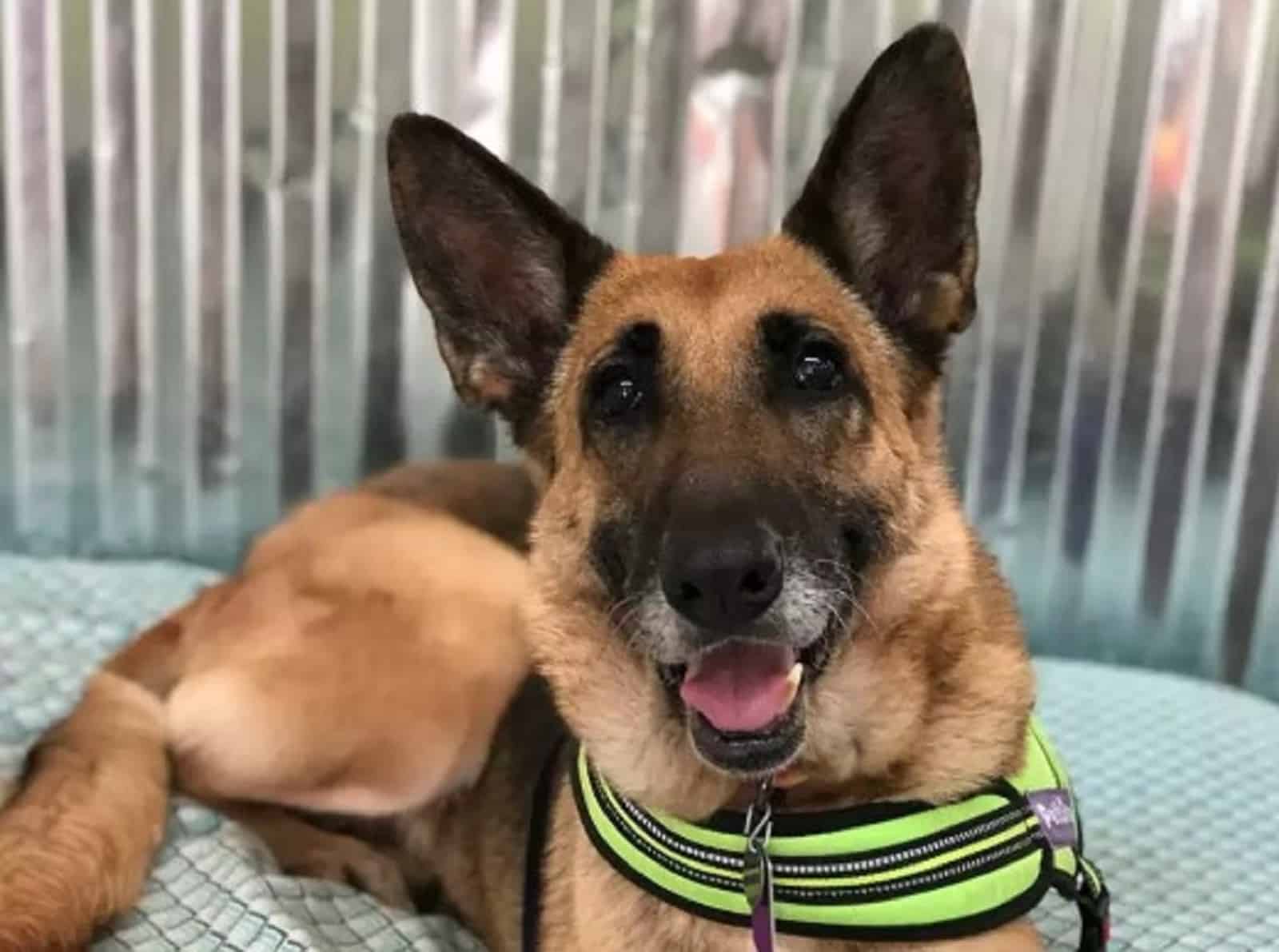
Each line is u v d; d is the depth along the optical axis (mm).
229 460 1083
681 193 1005
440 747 777
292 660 783
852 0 960
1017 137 968
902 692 588
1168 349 993
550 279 686
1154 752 897
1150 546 1029
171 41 999
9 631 962
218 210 1029
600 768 614
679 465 578
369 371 1053
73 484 1099
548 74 987
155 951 681
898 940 581
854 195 645
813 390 604
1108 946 717
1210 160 959
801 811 589
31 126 1022
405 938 718
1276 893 767
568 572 635
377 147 1008
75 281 1052
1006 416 1018
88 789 711
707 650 562
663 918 609
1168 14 939
